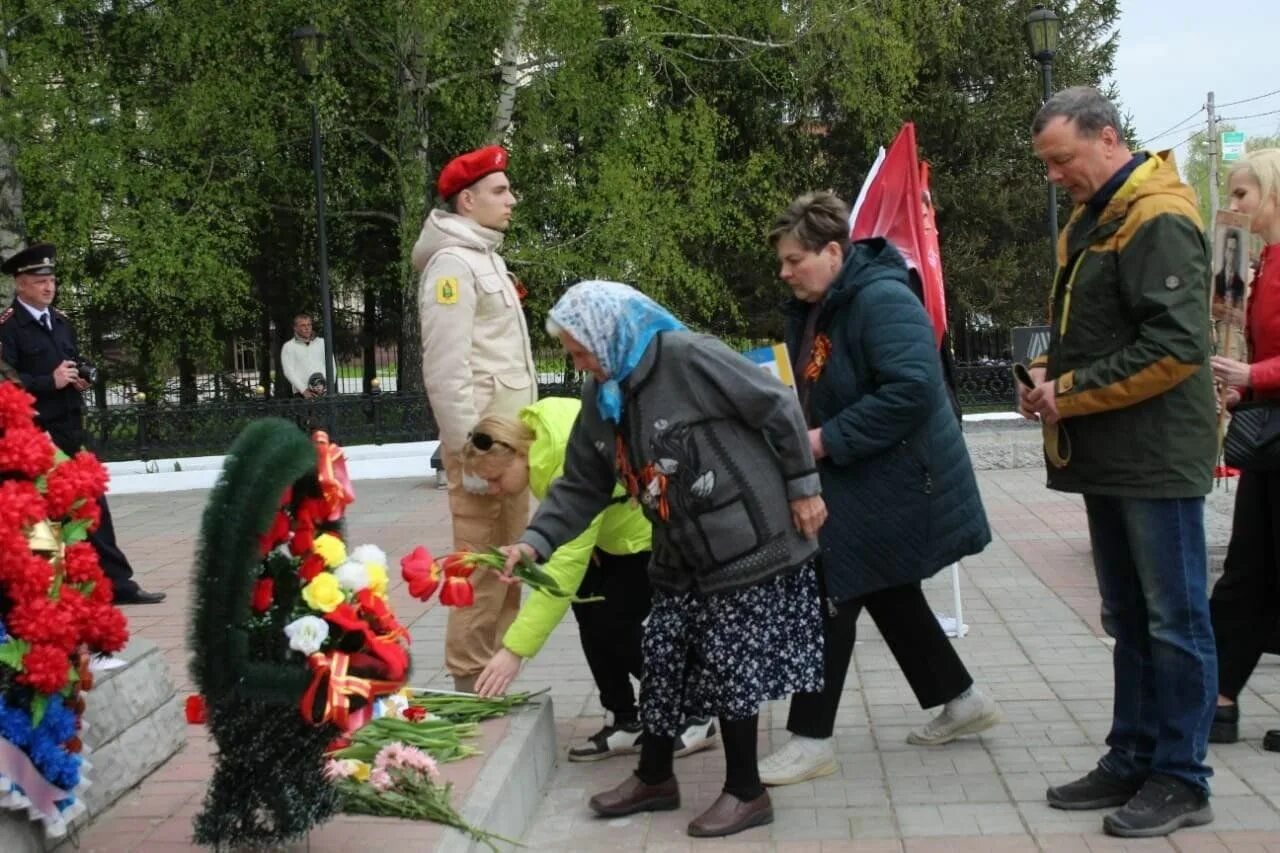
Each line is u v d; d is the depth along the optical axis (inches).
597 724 210.1
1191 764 157.2
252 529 119.0
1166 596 156.2
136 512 490.9
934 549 175.9
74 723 132.0
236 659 119.7
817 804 172.1
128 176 687.7
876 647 253.4
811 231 173.9
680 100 879.7
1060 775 178.9
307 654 121.6
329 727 127.0
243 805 127.0
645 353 151.0
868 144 871.1
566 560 171.5
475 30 722.8
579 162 764.0
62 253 690.8
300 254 894.4
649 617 165.3
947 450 176.6
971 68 999.0
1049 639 251.8
